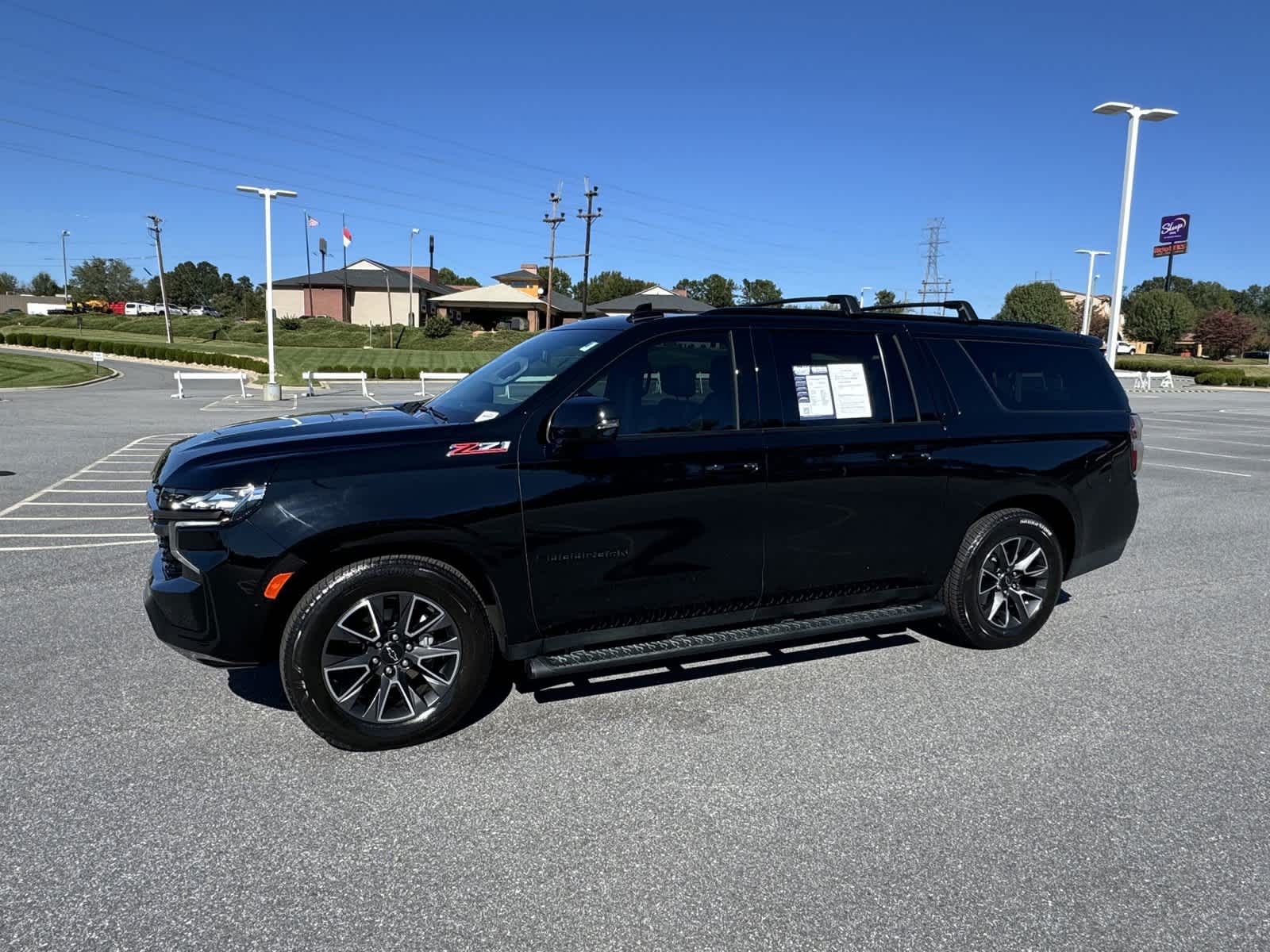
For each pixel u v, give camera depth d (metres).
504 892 2.61
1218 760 3.52
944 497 4.43
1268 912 2.56
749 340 4.09
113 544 6.91
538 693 4.11
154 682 4.18
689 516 3.84
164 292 63.75
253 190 24.16
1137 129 23.41
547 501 3.58
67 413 18.80
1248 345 84.44
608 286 98.25
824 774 3.36
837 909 2.54
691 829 2.96
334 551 3.35
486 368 4.64
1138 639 5.00
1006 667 4.52
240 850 2.81
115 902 2.53
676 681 4.27
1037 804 3.16
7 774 3.29
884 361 4.40
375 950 2.34
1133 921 2.51
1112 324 24.69
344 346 61.28
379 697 3.50
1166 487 10.91
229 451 3.42
